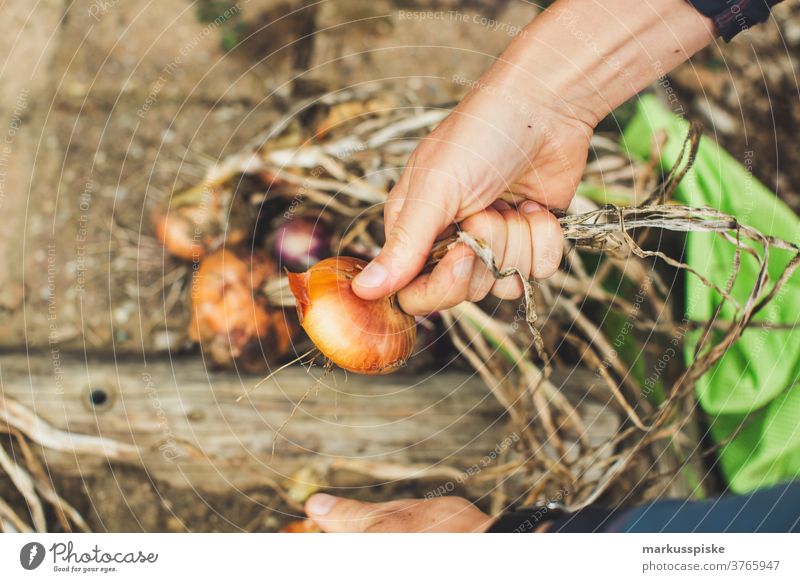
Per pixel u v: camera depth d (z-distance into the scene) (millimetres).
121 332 1146
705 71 1290
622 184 1206
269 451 1072
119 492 1057
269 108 1259
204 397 1076
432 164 898
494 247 923
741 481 1077
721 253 1130
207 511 1062
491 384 1121
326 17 1315
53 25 1282
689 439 1096
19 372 1091
